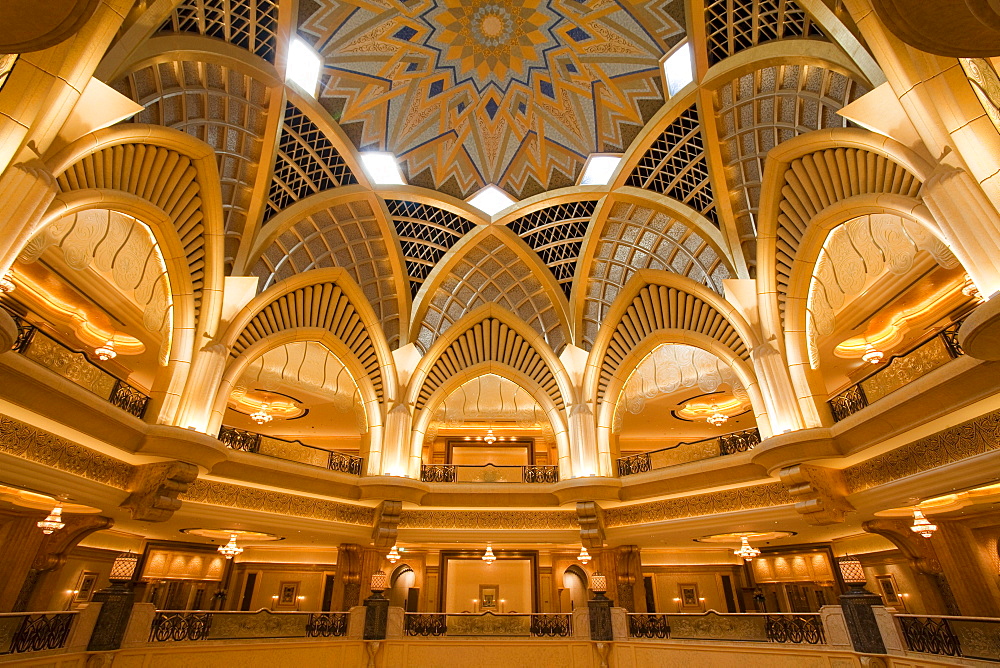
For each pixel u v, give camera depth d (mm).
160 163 9773
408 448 14109
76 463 9180
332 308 13969
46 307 11164
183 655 8984
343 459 13734
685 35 11492
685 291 13414
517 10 13039
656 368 15242
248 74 10422
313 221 13781
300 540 14828
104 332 12227
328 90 12570
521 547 16547
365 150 13641
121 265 10258
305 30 11414
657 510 13297
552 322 15922
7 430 7938
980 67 5590
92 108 7664
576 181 14586
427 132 14219
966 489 9031
